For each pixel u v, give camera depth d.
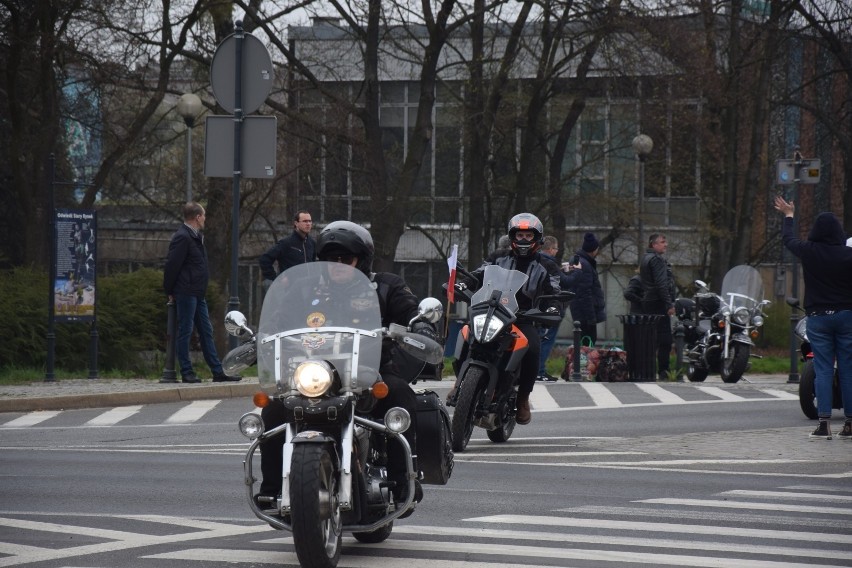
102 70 75.25
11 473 26.31
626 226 97.50
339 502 16.28
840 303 32.53
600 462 28.41
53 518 21.05
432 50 83.81
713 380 56.78
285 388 16.97
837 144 104.81
